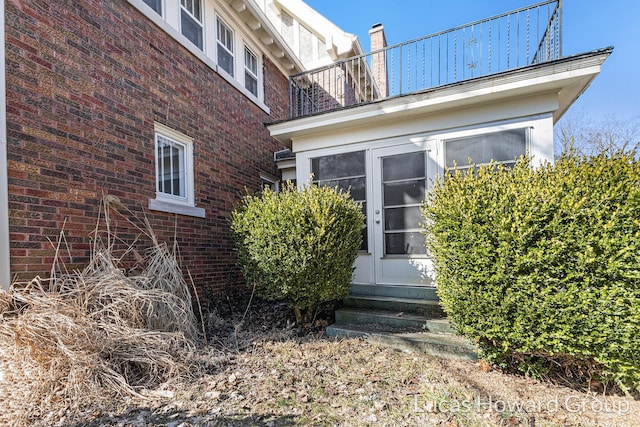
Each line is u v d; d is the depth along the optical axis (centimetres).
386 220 481
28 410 234
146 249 398
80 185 340
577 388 269
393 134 479
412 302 424
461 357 324
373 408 241
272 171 757
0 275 271
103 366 263
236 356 334
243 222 429
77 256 334
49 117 313
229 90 609
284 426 220
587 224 250
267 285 409
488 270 278
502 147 421
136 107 411
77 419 228
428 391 261
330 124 493
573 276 250
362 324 414
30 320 246
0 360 242
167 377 282
